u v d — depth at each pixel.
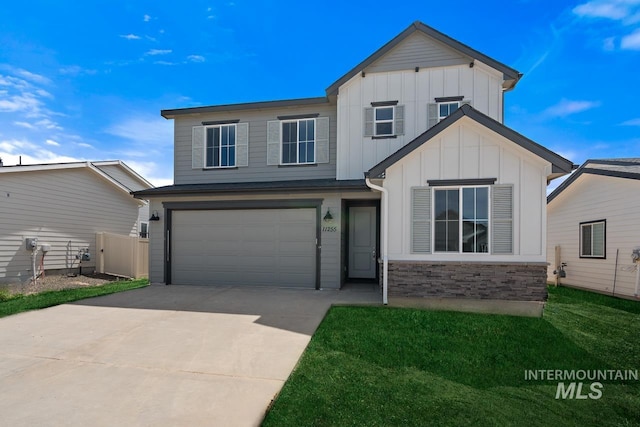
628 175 9.89
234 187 9.87
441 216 7.68
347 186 9.09
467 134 7.60
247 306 7.50
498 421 3.48
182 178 12.16
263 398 3.67
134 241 13.66
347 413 3.52
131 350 5.01
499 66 9.82
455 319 6.63
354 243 10.96
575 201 12.60
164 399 3.63
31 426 3.13
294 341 5.39
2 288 9.84
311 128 11.39
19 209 12.16
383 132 10.51
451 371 4.68
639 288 9.47
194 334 5.69
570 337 5.93
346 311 7.18
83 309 7.37
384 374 4.47
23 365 4.50
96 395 3.71
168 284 10.57
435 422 3.40
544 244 7.22
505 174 7.43
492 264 7.38
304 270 9.78
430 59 10.30
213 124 11.98
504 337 5.82
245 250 10.22
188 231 10.62
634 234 9.83
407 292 7.66
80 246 14.38
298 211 9.88
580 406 3.86
